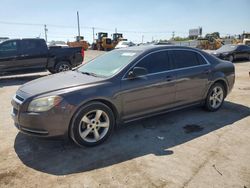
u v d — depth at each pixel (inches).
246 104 259.4
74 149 159.3
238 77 454.6
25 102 149.8
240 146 162.4
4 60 422.3
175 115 222.7
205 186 120.9
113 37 1870.1
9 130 192.4
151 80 181.8
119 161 144.5
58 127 148.5
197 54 218.4
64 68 487.2
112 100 164.2
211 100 230.5
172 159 146.2
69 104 148.6
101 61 202.1
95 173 132.6
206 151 155.7
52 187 121.3
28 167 139.0
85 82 162.7
